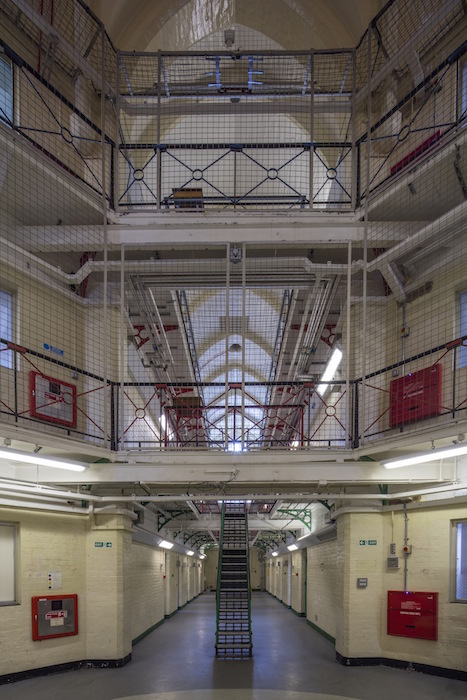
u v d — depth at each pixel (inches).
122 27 354.9
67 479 284.5
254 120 421.1
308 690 276.4
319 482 291.1
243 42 403.9
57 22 301.4
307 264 316.5
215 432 651.5
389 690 272.4
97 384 336.8
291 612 685.9
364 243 279.0
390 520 335.6
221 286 345.1
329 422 446.9
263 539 914.1
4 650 287.4
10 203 293.7
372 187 335.9
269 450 279.1
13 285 290.2
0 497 284.4
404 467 283.3
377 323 340.5
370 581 332.2
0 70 265.1
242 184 433.1
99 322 343.0
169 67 387.2
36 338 301.9
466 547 295.9
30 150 257.4
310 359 435.8
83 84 327.0
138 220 302.2
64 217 308.3
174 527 585.9
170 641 435.2
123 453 277.4
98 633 330.0
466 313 275.9
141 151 401.4
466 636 287.6
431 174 269.7
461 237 277.4
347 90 359.6
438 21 267.7
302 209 300.7
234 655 371.2
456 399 272.2
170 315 388.2
